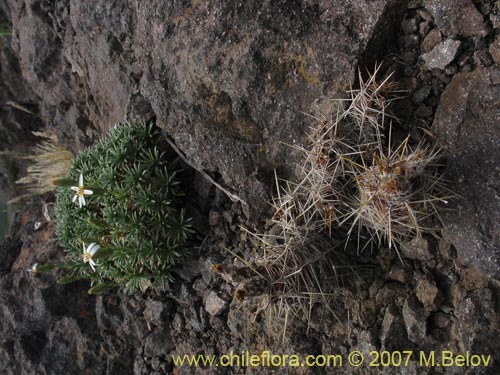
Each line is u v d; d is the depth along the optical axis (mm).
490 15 414
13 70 877
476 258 416
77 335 633
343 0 458
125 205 560
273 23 479
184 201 579
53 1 711
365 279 474
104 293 630
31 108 896
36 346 652
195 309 560
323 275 459
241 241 541
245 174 514
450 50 429
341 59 456
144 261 553
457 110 428
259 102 497
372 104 434
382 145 446
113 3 602
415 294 452
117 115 659
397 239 440
